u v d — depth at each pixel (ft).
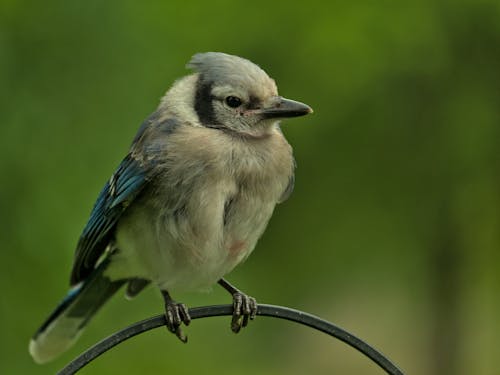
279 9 40.73
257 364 44.86
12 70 37.17
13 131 36.73
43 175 36.50
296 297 47.39
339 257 47.09
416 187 45.37
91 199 36.29
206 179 25.88
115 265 29.04
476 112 43.83
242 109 26.76
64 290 35.83
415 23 41.14
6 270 36.24
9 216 36.22
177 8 39.93
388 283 51.65
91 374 37.27
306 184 45.03
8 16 37.52
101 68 38.09
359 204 45.70
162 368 38.09
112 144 37.17
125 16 38.68
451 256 47.85
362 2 40.75
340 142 43.96
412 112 44.27
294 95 41.63
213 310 26.73
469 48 43.70
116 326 37.17
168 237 26.32
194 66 27.58
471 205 45.96
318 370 63.36
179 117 27.07
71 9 38.04
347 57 41.09
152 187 26.45
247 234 26.76
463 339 50.03
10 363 35.88
